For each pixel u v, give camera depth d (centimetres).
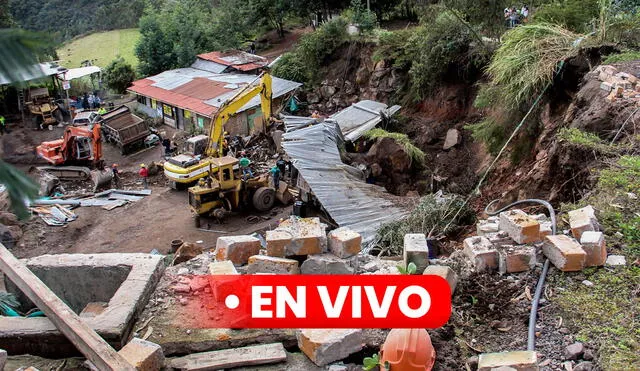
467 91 2569
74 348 597
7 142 3136
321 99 3359
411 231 1331
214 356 578
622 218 826
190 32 4128
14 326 597
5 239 2014
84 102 3641
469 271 734
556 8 1955
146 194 2442
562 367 572
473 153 2372
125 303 623
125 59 4147
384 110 2720
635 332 601
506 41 1797
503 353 543
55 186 2530
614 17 1680
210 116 2950
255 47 4334
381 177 2288
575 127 1305
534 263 727
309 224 727
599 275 699
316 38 3394
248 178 2228
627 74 1365
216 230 2103
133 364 528
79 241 2064
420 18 2814
